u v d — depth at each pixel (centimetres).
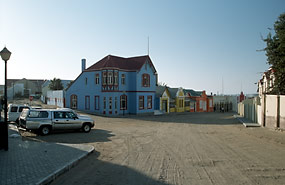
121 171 781
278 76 1983
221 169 807
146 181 681
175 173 759
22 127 1603
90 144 1288
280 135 1650
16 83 8388
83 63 4150
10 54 1057
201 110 6272
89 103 3775
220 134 1708
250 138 1516
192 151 1106
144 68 3928
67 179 697
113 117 3250
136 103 3759
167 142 1359
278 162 901
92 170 791
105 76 3550
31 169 741
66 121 1652
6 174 689
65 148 1083
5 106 1023
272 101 2025
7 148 1010
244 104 3584
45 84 8125
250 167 831
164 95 4744
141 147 1205
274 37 1986
